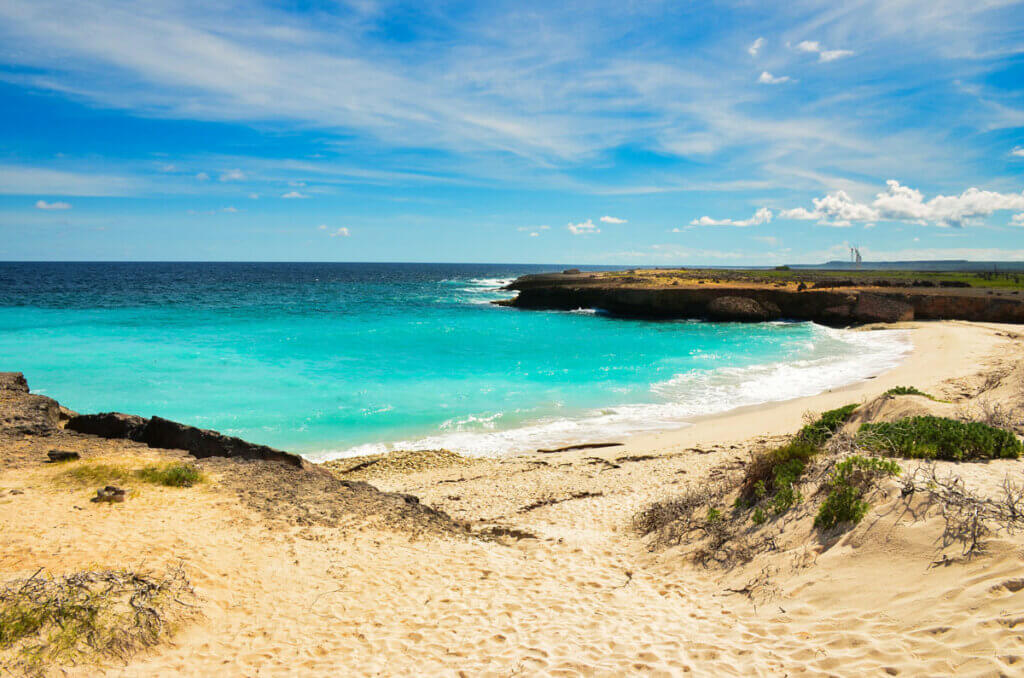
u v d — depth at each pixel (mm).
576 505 10984
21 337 33406
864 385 22375
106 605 5645
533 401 21297
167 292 76875
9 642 4918
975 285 62375
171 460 10742
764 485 8211
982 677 3561
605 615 6027
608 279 66750
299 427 18000
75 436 12211
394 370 26500
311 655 5461
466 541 8805
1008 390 13297
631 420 18906
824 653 4402
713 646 4957
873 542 5617
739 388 23031
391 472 14320
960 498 5484
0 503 7977
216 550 7289
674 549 7875
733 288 51688
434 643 5656
